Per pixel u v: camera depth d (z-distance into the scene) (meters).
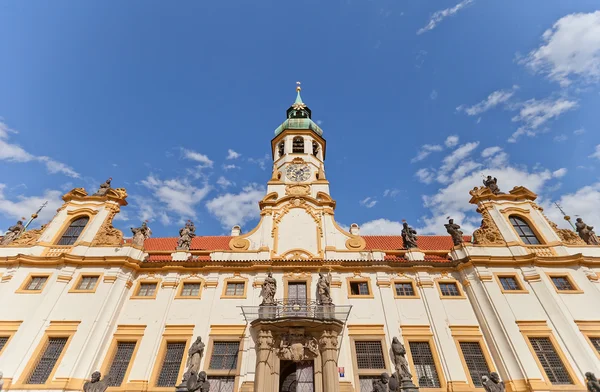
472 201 32.12
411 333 23.09
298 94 55.34
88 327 22.44
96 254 26.84
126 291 25.28
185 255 27.80
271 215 30.44
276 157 41.91
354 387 20.78
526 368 20.70
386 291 25.20
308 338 21.64
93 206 30.38
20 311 23.39
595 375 20.28
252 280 25.91
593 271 25.78
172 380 21.25
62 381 20.17
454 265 26.59
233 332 23.00
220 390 20.80
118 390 20.67
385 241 34.44
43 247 27.05
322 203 31.23
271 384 20.14
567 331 22.25
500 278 25.56
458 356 22.03
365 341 22.75
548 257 26.09
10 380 20.31
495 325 22.95
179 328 23.25
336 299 24.53
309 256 27.66
